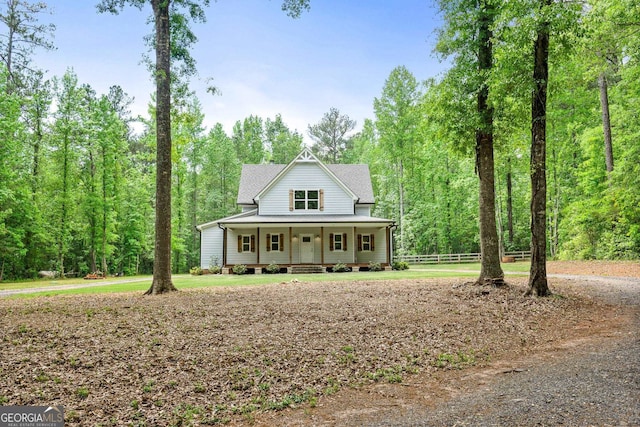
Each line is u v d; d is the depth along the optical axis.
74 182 28.98
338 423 3.85
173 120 15.56
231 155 44.16
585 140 24.50
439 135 13.45
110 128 29.56
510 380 4.91
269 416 4.09
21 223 27.17
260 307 9.84
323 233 26.47
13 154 23.73
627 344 6.32
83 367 5.51
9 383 4.92
